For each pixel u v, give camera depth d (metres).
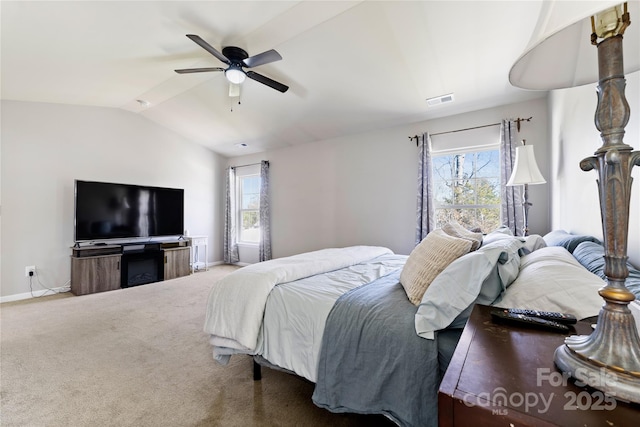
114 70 3.16
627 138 1.10
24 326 2.69
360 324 1.26
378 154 4.19
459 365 0.64
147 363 2.04
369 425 1.44
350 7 2.19
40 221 3.85
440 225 3.77
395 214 4.02
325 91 3.42
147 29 2.43
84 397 1.65
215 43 2.64
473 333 0.81
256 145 5.37
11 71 2.93
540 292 1.02
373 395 1.14
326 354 1.31
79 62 2.90
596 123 0.61
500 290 1.13
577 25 0.79
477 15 2.13
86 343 2.34
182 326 2.70
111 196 4.25
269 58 2.53
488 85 2.97
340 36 2.52
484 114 3.42
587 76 0.83
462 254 1.33
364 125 4.12
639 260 1.01
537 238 1.80
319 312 1.41
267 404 1.60
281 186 5.30
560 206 2.41
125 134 4.65
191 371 1.94
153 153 5.00
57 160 4.00
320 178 4.79
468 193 3.61
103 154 4.42
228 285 1.76
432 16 2.19
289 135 4.76
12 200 3.65
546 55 0.82
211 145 5.70
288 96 3.64
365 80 3.11
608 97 0.58
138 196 4.54
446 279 1.17
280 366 1.50
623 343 0.54
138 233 4.52
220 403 1.61
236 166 6.06
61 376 1.86
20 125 3.72
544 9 0.59
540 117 3.09
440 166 3.80
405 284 1.48
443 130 3.68
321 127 4.35
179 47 2.75
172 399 1.64
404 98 3.34
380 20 2.29
